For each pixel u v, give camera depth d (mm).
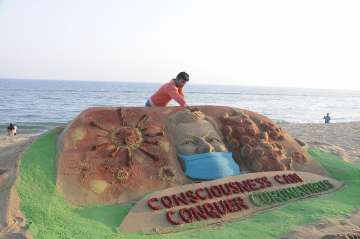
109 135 5574
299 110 52156
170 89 6484
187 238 4434
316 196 5863
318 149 8070
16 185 4621
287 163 6395
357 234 4512
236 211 5129
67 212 4520
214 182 5441
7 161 5555
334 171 6809
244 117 6789
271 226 4801
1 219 4105
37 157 5121
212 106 6793
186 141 5906
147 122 5953
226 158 5961
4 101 53906
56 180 4855
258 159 6188
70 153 5188
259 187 5629
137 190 5203
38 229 4074
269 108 54875
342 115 44562
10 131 17328
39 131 22484
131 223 4535
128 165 5375
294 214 5176
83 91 104625
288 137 7129
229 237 4484
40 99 62438
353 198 5859
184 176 5613
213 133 6211
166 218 4723
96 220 4516
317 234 4520
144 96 84938
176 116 6223
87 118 5629
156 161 5594
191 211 4902
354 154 8867
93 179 5062
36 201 4504
